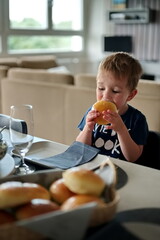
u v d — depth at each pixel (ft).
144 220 1.96
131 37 18.80
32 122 3.07
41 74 9.47
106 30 20.24
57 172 2.20
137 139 4.04
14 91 10.23
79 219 1.55
